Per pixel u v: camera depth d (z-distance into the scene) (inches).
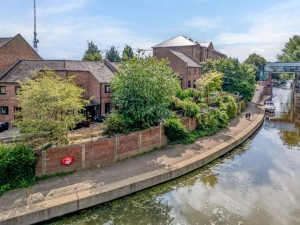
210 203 606.5
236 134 1111.0
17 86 1138.7
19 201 532.4
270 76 2763.3
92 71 1300.4
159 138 896.9
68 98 711.7
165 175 696.4
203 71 2142.0
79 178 644.1
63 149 658.2
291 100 2541.8
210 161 852.6
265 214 562.3
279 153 965.2
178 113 1098.7
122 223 531.5
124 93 855.7
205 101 1432.1
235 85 1920.5
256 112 1680.6
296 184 704.4
